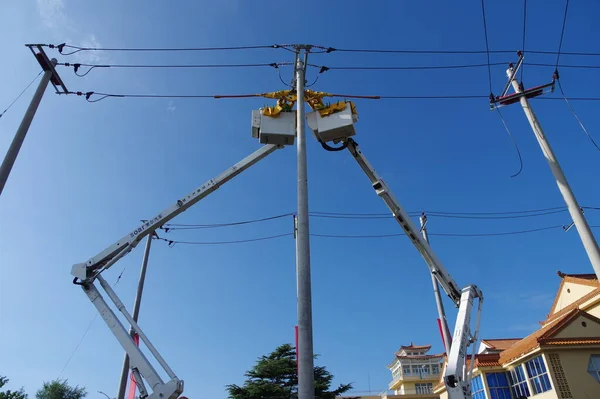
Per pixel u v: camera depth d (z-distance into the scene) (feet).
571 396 66.69
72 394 121.80
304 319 25.13
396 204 44.11
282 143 41.39
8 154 35.65
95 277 39.40
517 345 82.07
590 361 69.56
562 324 73.56
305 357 24.12
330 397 83.05
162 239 72.18
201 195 42.78
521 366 76.84
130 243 40.81
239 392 81.87
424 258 44.37
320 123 41.06
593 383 67.62
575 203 40.96
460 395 34.71
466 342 38.24
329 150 42.86
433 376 179.11
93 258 39.75
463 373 36.45
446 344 54.08
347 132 41.34
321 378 85.76
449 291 42.96
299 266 26.71
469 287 41.96
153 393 33.83
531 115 47.21
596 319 74.49
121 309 38.11
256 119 40.81
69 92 44.24
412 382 178.60
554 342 70.54
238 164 43.60
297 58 38.86
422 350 195.31
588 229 39.19
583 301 83.82
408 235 44.34
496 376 81.92
